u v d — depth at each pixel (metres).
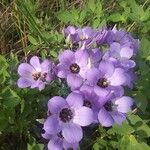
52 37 0.22
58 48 0.20
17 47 0.25
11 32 0.26
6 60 0.21
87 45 0.17
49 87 0.19
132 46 0.19
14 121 0.19
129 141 0.18
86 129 0.19
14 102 0.18
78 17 0.23
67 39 0.19
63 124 0.16
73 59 0.17
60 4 0.26
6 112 0.19
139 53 0.19
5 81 0.20
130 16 0.23
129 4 0.25
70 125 0.16
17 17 0.25
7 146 0.20
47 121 0.15
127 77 0.16
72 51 0.17
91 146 0.19
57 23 0.26
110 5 0.26
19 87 0.18
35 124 0.19
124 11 0.24
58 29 0.25
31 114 0.19
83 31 0.19
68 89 0.18
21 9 0.24
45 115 0.19
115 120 0.16
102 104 0.16
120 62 0.17
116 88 0.16
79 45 0.18
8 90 0.18
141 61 0.19
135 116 0.17
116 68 0.16
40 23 0.25
